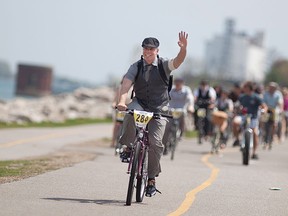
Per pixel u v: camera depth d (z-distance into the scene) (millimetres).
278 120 70812
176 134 46344
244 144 45281
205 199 28031
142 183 26031
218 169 40625
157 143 25688
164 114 25547
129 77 25578
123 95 25266
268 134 61844
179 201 27125
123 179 32469
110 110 98500
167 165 41188
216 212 25234
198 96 62625
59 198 25734
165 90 26031
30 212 22562
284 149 63719
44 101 110500
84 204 24828
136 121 25047
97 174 33719
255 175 38438
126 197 26344
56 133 63938
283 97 77250
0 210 22547
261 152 58469
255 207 26844
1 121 72312
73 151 48062
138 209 24625
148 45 25531
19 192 26406
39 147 50219
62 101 111438
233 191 30891
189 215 24234
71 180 30859
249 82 48281
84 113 97062
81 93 119125
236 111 52656
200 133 63375
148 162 26109
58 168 35281
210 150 57125
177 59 25359
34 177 30953
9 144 51156
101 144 55406
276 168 44562
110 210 24000
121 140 25859
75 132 66875
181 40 25203
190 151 55094
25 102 106188
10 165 35688
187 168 40062
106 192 28047
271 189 32438
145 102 25984
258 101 48281
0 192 26062
